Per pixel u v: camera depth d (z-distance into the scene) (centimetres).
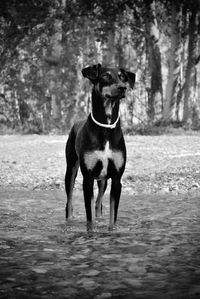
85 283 388
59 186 1123
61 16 3522
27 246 521
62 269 427
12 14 3469
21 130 3388
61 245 528
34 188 1098
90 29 3834
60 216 745
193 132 3009
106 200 926
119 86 621
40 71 3934
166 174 1255
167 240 539
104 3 3444
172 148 2005
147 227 625
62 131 3284
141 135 2978
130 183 1138
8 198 926
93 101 653
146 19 3462
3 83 3753
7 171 1410
